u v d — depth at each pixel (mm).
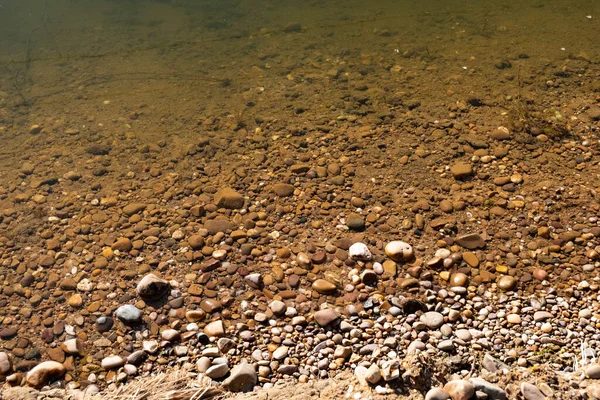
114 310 1138
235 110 1671
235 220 1304
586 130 1466
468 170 1365
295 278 1167
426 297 1116
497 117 1537
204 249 1240
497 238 1216
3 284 1215
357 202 1320
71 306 1157
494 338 1029
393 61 1847
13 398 976
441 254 1189
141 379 1018
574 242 1189
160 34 2133
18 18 2305
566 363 973
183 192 1395
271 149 1506
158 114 1680
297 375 999
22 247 1292
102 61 1973
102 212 1361
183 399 958
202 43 2053
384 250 1211
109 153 1545
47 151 1568
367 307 1101
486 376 944
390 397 916
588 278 1123
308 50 1955
